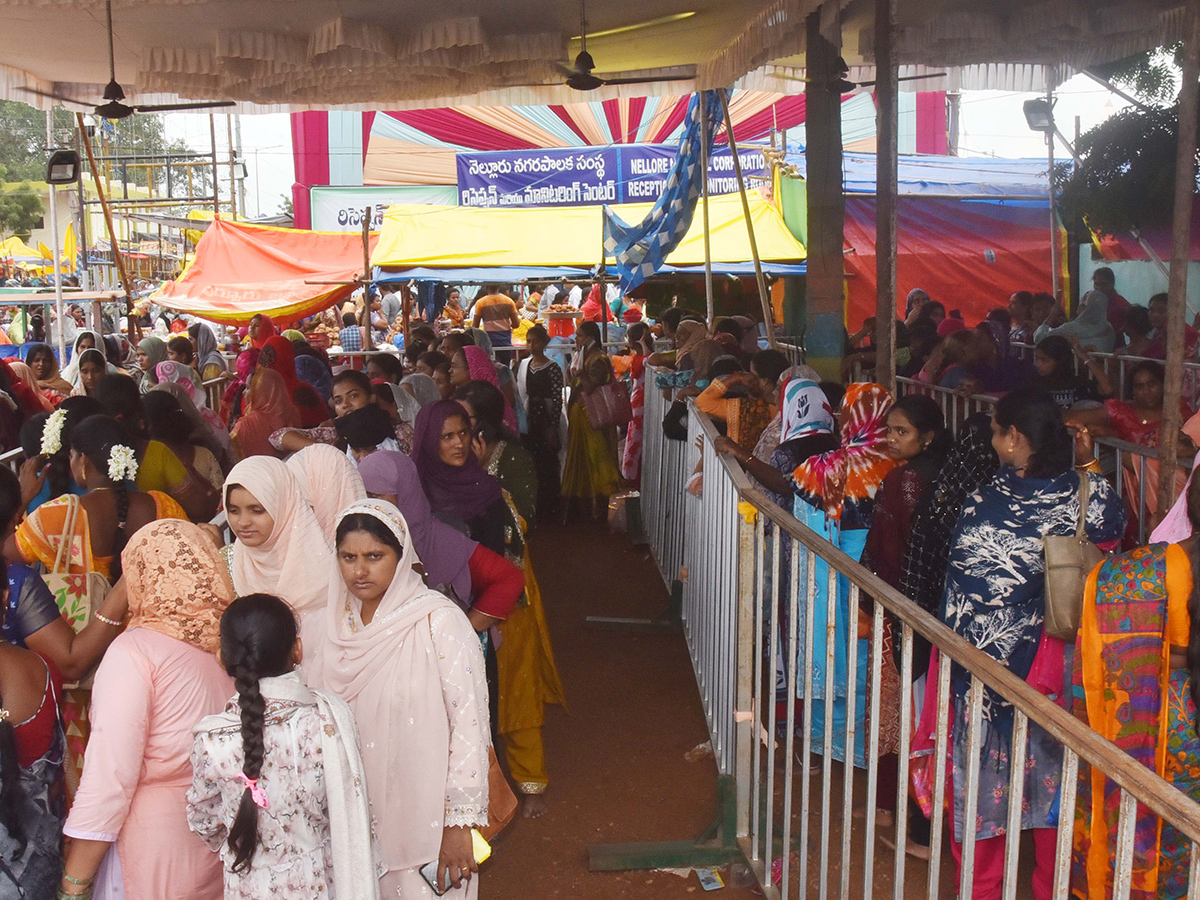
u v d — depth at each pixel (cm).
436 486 433
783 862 361
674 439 753
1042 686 342
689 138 1146
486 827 315
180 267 3216
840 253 780
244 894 253
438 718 291
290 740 252
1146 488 492
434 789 291
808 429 507
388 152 2584
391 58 898
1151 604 283
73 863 266
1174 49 830
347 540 288
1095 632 290
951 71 1000
